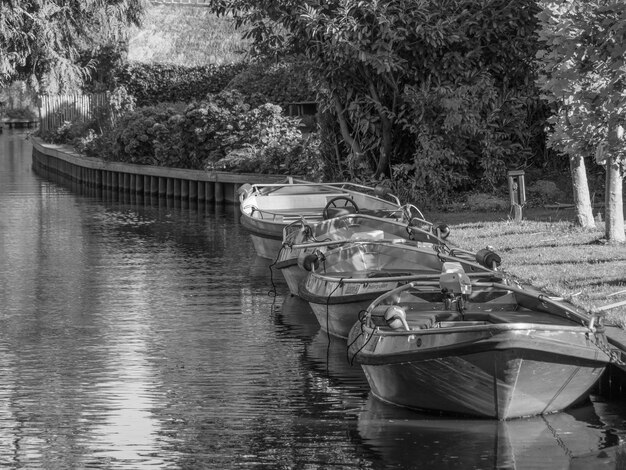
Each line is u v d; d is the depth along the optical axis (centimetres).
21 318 1552
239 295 1736
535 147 2605
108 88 5197
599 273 1419
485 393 982
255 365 1258
